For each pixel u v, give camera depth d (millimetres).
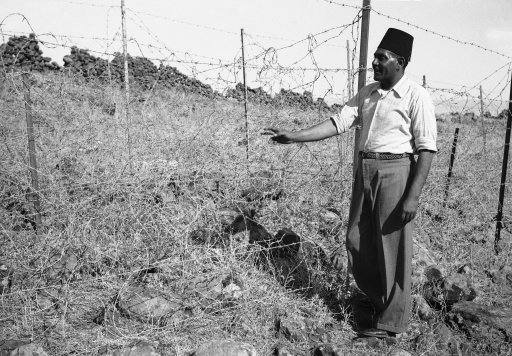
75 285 3424
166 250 3801
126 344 2916
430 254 4590
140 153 4812
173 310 3240
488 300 3936
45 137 4719
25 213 4262
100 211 3975
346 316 3428
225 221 4418
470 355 3248
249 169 5160
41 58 13141
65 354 2834
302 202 5000
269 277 3814
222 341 2873
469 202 5984
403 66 3127
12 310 3154
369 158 3209
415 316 3594
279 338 3158
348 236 3352
